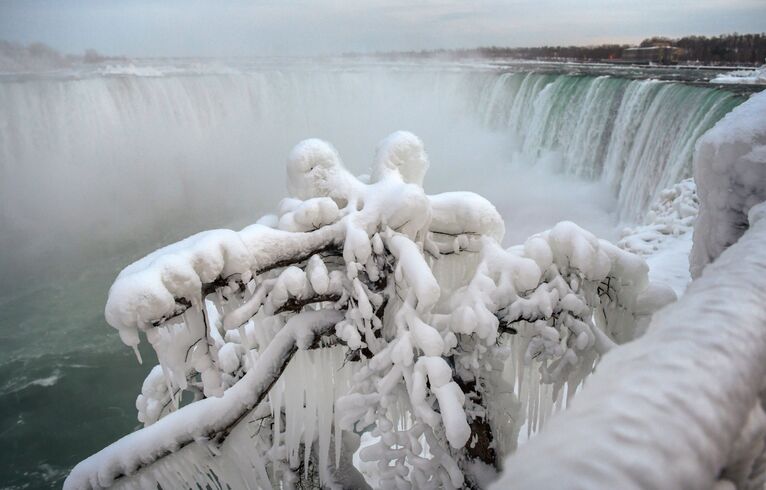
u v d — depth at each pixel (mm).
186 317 3738
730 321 1431
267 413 5582
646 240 11242
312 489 5758
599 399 1220
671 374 1247
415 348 4574
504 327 4723
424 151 5070
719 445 1131
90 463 4254
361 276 4574
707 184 4148
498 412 5137
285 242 4242
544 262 4523
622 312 5086
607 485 976
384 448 4633
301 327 4500
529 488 1016
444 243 4996
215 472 4703
